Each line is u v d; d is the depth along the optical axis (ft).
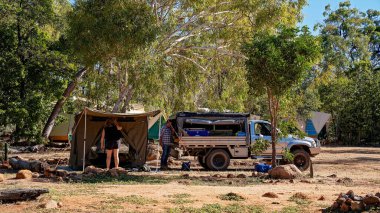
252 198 31.99
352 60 190.60
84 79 94.94
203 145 58.13
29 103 83.56
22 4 85.35
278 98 51.16
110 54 74.84
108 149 52.85
